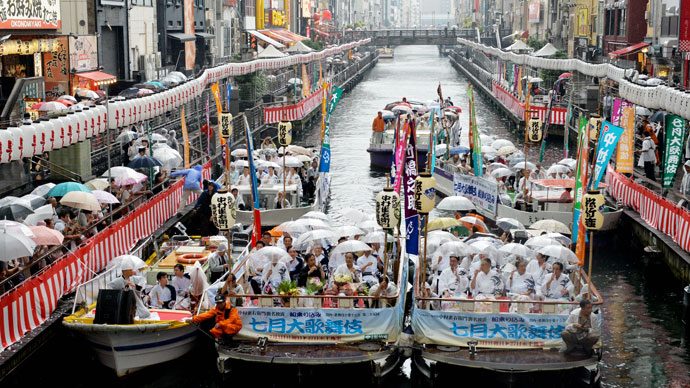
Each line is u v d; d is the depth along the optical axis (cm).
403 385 1775
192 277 1881
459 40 14950
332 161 4684
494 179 3092
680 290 2358
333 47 10256
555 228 2312
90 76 4628
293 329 1758
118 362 1742
